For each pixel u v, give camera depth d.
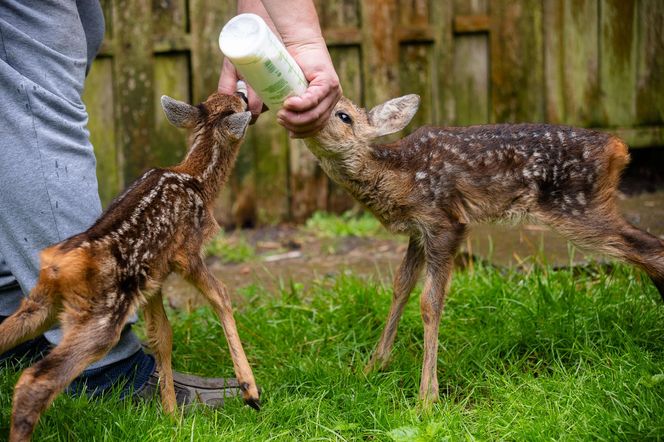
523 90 7.25
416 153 3.86
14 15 3.33
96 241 2.99
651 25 7.26
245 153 7.08
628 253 3.87
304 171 7.18
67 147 3.38
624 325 3.98
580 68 7.26
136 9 6.77
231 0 6.88
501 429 3.27
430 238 3.79
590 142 3.90
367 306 4.43
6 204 3.33
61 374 2.84
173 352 4.10
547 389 3.55
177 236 3.33
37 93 3.31
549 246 5.41
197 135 3.67
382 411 3.42
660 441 3.07
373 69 7.06
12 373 3.63
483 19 7.14
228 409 3.47
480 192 3.88
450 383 3.78
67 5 3.42
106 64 6.80
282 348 4.08
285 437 3.26
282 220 7.21
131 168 6.93
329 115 3.45
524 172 3.88
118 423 3.15
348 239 6.71
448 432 3.23
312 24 3.46
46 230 3.35
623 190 7.16
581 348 3.87
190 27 6.86
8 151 3.31
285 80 3.24
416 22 7.11
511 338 3.98
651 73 7.31
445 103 7.22
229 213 7.11
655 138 7.32
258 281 5.57
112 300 2.99
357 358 4.00
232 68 4.04
